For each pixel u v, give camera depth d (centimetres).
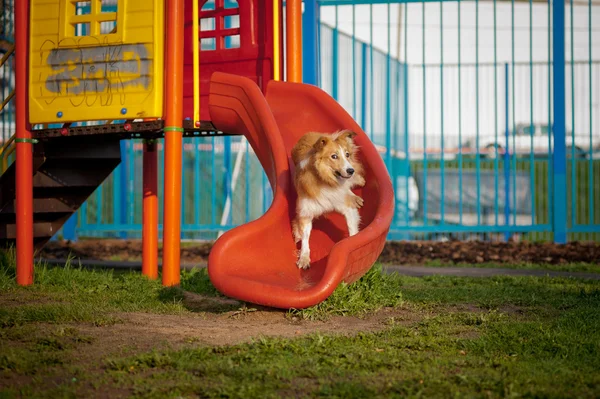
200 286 673
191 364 391
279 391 348
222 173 1300
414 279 775
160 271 843
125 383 362
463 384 358
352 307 564
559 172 1105
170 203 675
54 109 699
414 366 391
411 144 1722
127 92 672
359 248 521
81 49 689
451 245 1095
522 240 1188
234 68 779
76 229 1236
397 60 1482
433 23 1717
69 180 780
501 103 1730
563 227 1107
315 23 1062
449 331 487
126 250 1134
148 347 438
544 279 764
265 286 494
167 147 672
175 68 667
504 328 485
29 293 644
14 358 398
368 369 387
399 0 1105
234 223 1284
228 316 546
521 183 1422
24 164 711
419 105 1722
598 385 359
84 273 737
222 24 795
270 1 764
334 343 439
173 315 550
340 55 1279
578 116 1717
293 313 542
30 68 710
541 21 1709
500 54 1720
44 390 353
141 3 667
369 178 635
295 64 752
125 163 1238
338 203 602
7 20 976
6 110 1279
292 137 688
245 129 675
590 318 532
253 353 409
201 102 788
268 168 654
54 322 512
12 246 822
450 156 1714
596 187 1402
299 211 598
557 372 383
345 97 1295
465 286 723
